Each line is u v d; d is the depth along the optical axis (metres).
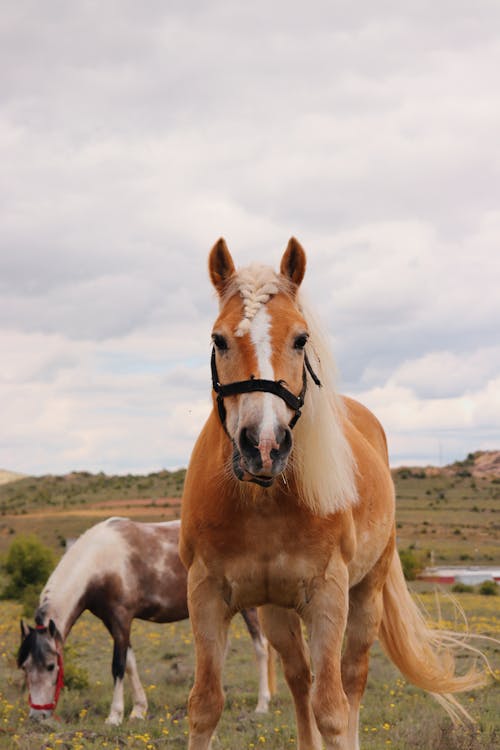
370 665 11.78
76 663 11.98
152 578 10.27
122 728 7.86
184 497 4.45
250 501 4.06
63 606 9.69
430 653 5.93
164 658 13.74
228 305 4.11
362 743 6.66
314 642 4.20
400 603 5.94
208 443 4.35
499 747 6.27
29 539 28.12
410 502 139.75
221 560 4.16
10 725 8.12
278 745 6.70
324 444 4.12
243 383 3.75
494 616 19.08
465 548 81.31
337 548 4.25
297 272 4.30
